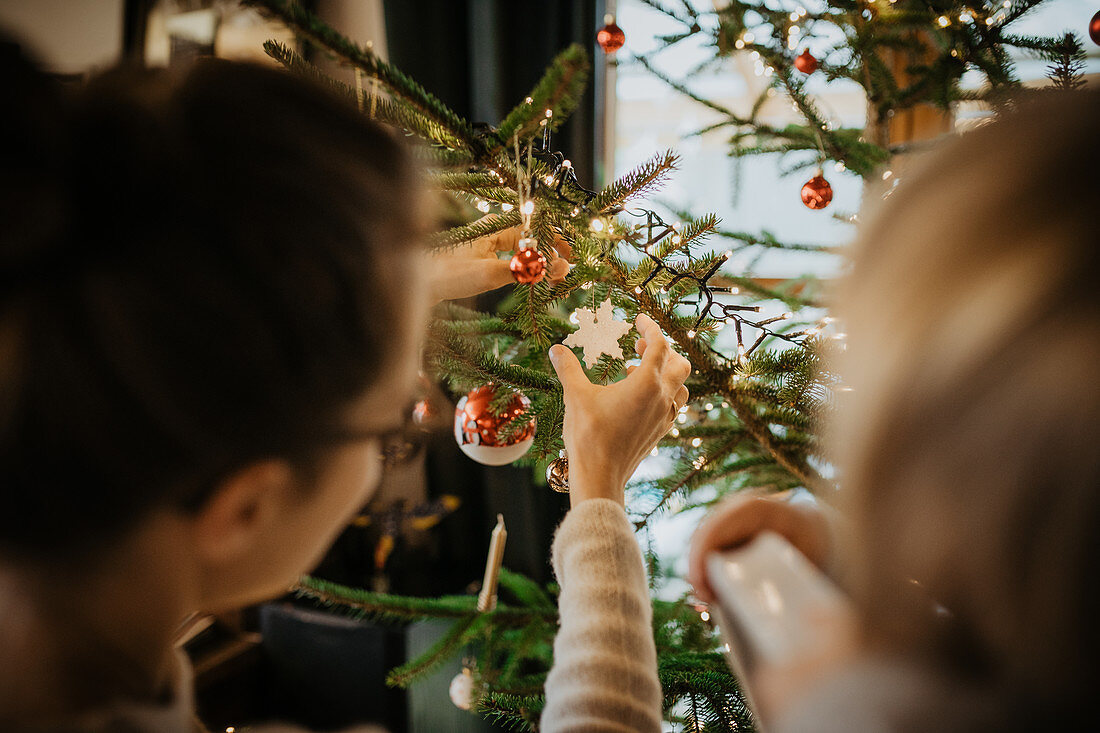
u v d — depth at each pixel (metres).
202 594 0.45
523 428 0.80
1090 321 0.31
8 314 0.32
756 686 0.44
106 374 0.33
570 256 0.77
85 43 1.46
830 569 0.53
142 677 0.43
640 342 0.69
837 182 1.71
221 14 1.35
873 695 0.37
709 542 0.54
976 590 0.34
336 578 1.55
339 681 1.48
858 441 0.38
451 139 0.72
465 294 0.72
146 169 0.33
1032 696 0.33
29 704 0.40
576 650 0.54
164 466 0.36
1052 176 0.34
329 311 0.36
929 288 0.35
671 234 0.80
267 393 0.35
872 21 1.01
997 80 0.98
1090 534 0.30
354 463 0.44
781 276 1.80
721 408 1.07
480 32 1.49
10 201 0.31
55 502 0.35
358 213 0.37
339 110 0.40
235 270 0.33
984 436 0.33
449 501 1.60
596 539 0.57
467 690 1.03
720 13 1.13
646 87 2.17
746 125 1.19
